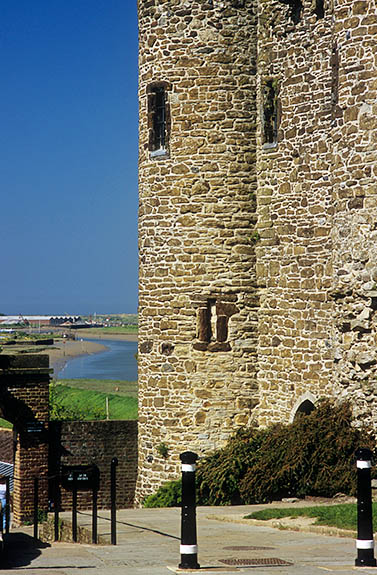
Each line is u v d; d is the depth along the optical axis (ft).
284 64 72.95
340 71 61.82
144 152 78.84
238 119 75.87
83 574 33.55
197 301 75.56
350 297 61.00
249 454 69.77
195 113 76.02
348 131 61.21
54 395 125.39
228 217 75.61
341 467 61.16
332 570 33.32
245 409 75.20
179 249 76.23
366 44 60.23
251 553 39.32
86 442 85.76
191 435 75.25
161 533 48.98
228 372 75.36
